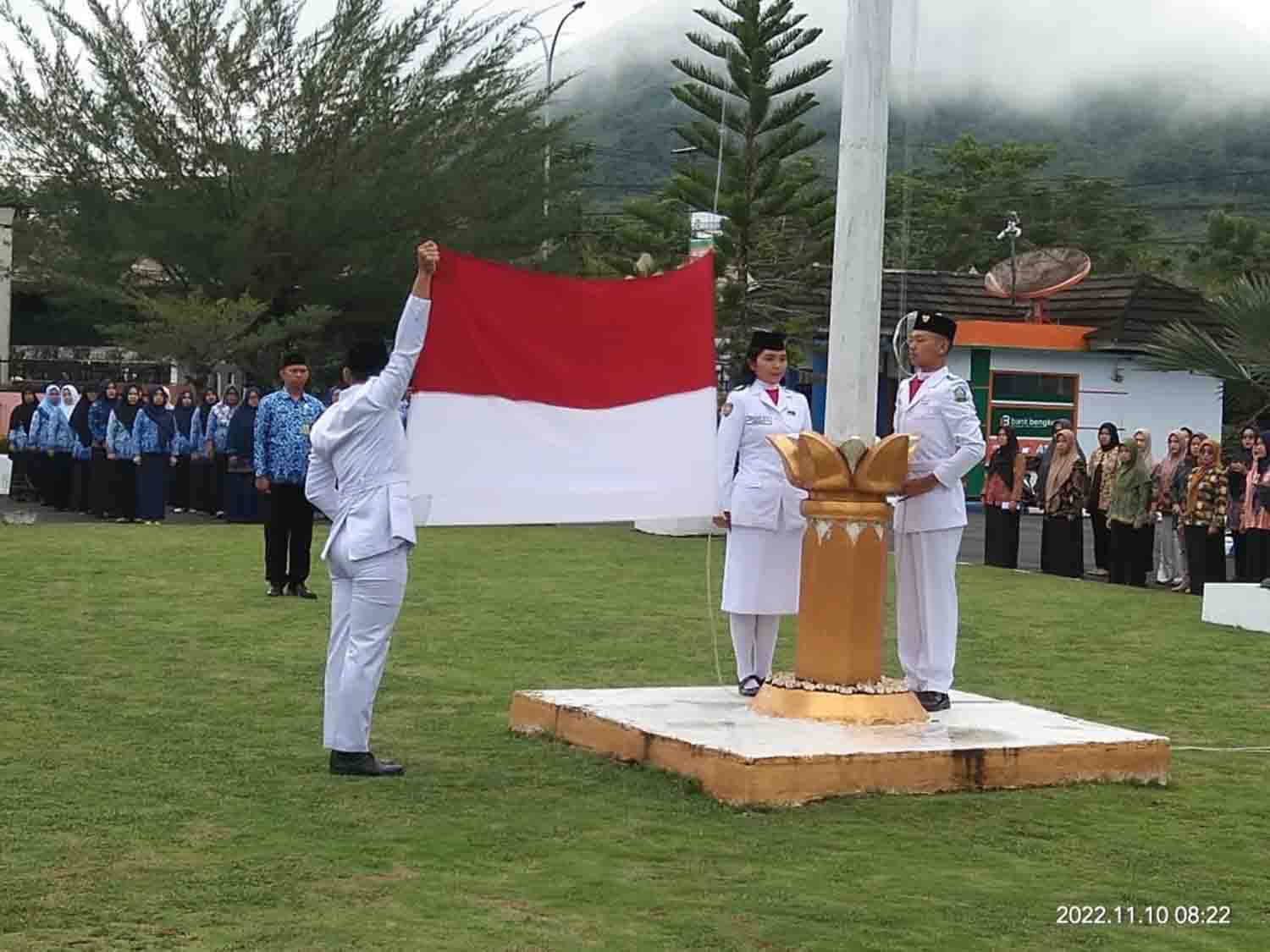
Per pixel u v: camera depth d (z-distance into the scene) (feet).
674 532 72.69
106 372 128.98
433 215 104.06
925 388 28.58
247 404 75.87
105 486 76.48
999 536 66.90
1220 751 29.27
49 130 103.40
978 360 104.63
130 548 59.98
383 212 102.37
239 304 95.66
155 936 17.08
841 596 26.63
